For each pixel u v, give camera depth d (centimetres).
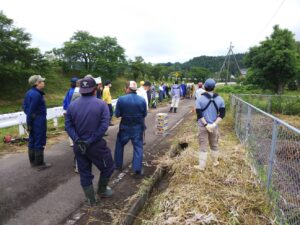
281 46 2894
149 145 807
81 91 407
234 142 777
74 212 415
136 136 555
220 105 529
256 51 3086
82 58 7069
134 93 548
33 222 386
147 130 1030
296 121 1527
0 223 380
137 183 525
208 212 377
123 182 528
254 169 542
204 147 529
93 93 414
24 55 4538
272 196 415
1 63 4225
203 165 530
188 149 657
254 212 396
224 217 372
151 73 8288
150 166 621
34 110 553
